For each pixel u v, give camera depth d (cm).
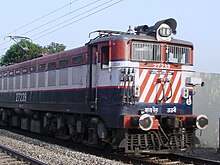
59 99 1603
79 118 1484
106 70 1292
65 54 1571
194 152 1451
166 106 1294
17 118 2198
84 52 1418
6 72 2330
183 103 1330
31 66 1930
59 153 1362
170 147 1287
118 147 1244
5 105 2314
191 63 1361
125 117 1209
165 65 1302
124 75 1234
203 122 1286
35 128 1908
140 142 1255
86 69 1400
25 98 1988
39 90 1811
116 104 1245
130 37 1259
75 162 1153
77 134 1515
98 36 1397
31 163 1137
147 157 1322
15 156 1264
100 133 1320
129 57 1250
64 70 1572
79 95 1445
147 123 1194
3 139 1747
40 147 1497
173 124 1239
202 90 1582
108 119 1272
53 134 1778
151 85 1276
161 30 1294
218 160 1273
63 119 1614
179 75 1329
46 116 1750
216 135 1589
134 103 1245
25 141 1714
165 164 1177
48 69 1725
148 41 1282
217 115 1602
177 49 1333
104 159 1212
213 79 1608
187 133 1324
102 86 1307
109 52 1276
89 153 1394
